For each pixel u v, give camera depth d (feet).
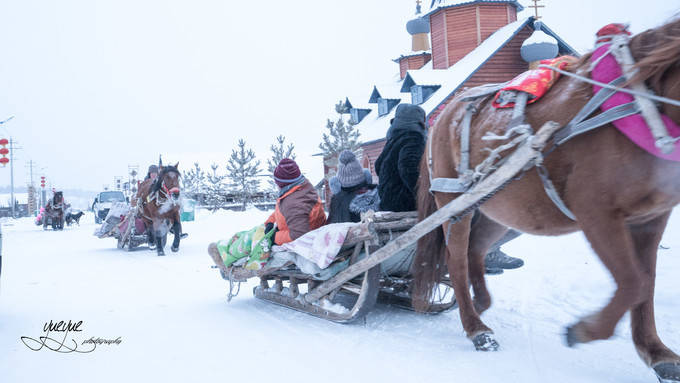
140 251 40.45
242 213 81.82
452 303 15.52
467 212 11.66
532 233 10.97
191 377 11.28
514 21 96.78
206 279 25.32
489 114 11.19
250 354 12.78
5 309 19.21
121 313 17.99
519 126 9.84
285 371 11.43
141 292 22.12
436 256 13.53
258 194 137.49
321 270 15.03
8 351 13.65
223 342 13.96
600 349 11.86
